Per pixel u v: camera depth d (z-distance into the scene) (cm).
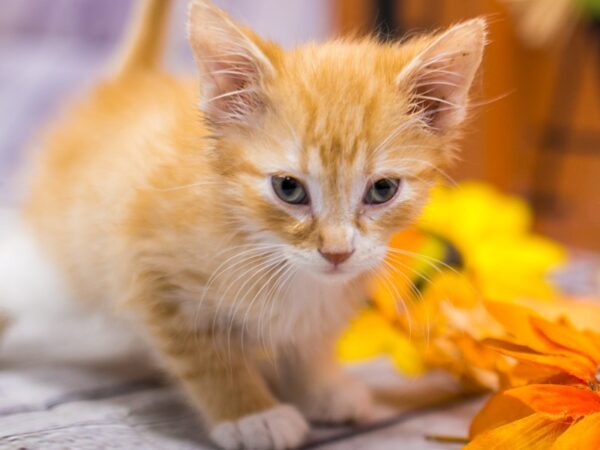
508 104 62
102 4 77
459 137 30
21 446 26
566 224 66
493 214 36
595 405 24
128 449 27
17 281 36
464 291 32
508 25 60
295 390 32
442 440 29
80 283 35
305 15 73
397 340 32
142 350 35
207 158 29
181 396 31
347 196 28
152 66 40
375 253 28
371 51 29
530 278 34
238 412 29
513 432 24
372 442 29
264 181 28
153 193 29
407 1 59
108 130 35
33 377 33
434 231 34
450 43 28
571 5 58
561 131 70
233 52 28
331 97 27
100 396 31
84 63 76
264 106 28
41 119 72
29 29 79
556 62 68
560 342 26
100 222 32
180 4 46
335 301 31
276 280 29
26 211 38
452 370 32
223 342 30
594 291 43
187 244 29
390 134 28
